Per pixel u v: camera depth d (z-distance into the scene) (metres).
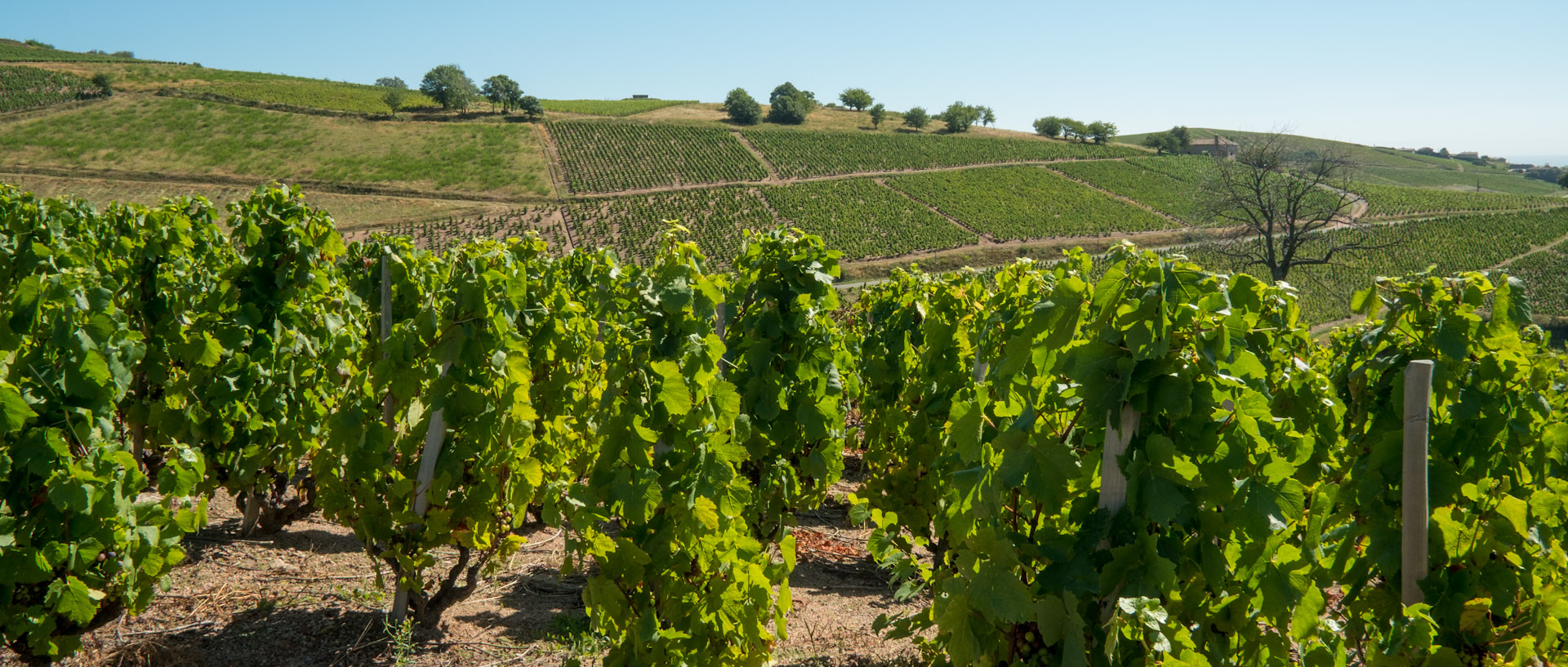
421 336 3.87
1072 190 83.31
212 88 99.00
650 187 75.88
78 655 3.79
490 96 102.44
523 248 7.15
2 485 3.17
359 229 60.03
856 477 9.38
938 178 84.75
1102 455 2.31
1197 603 2.33
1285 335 3.34
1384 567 2.87
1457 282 3.03
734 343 5.44
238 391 5.02
